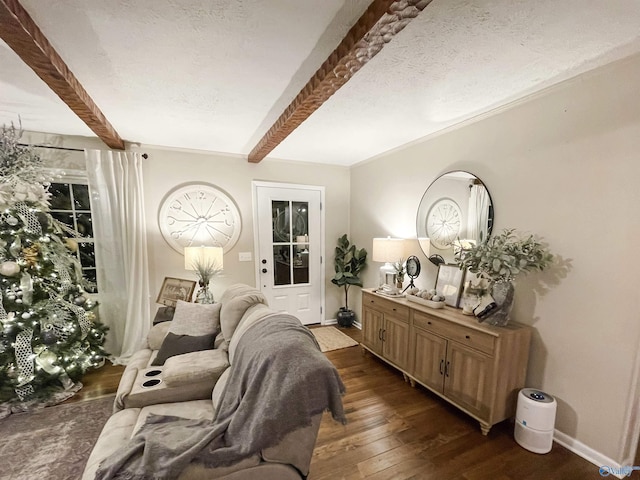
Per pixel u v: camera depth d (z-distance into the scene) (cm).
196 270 304
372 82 177
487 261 186
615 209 154
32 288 212
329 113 226
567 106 173
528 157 194
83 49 142
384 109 217
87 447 173
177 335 211
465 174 239
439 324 216
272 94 193
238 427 108
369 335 298
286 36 134
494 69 162
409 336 246
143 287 305
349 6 115
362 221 394
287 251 387
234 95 195
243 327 172
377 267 365
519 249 182
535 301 190
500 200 213
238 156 351
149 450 99
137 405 154
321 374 108
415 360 240
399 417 203
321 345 336
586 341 167
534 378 192
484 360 183
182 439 107
